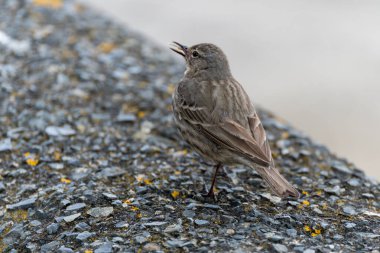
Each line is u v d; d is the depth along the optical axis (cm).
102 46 1878
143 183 1226
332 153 1458
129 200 1152
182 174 1280
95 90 1628
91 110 1539
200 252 975
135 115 1541
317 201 1196
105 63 1780
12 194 1203
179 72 1803
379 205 1200
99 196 1152
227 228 1057
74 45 1848
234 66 2442
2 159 1312
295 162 1392
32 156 1323
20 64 1714
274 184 1068
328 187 1264
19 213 1143
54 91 1602
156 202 1150
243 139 1138
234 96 1216
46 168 1285
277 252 977
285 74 2411
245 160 1138
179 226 1055
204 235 1030
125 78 1709
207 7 2831
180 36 2608
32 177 1255
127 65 1784
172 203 1150
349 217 1131
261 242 1006
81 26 1983
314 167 1368
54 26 1953
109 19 2098
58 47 1827
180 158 1356
